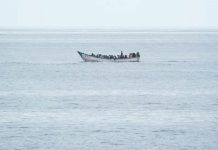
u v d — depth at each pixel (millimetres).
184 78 193875
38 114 123562
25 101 141000
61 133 106000
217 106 134875
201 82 182625
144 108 131500
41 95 152000
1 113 124625
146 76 199625
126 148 96062
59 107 132500
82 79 191000
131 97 148500
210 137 103500
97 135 104500
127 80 188000
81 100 142875
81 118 119438
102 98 146500
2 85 173375
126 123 114750
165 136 104062
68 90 162875
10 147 96375
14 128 109938
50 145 97688
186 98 147250
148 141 100375
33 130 108250
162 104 137375
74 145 97812
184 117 121000
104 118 119500
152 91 161250
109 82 182625
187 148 96375
